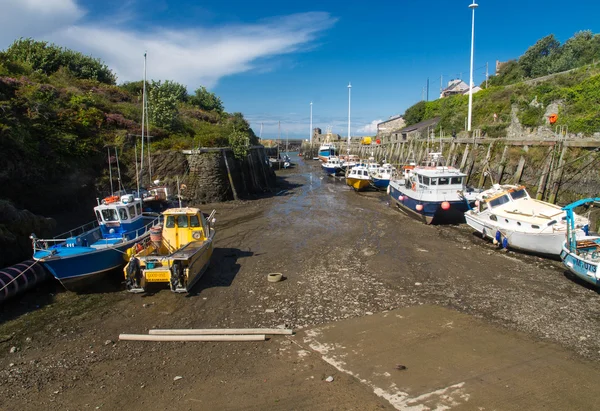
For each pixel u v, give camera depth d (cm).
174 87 5022
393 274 1362
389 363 812
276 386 740
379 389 725
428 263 1477
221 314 1061
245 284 1277
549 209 1627
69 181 2145
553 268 1405
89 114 2705
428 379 754
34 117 2209
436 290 1212
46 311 1085
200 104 5253
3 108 1919
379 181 3684
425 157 3591
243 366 811
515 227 1619
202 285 1270
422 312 1056
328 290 1223
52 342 921
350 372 782
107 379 772
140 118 3238
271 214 2502
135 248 1295
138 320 1030
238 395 714
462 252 1620
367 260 1525
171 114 3334
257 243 1788
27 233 1389
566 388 718
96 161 2467
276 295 1186
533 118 2911
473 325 977
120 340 925
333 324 994
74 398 715
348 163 5084
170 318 1040
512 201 1756
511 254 1584
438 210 2119
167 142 2977
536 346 871
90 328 989
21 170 1847
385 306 1100
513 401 684
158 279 1164
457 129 4116
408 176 2634
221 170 2986
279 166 6488
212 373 787
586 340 895
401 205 2584
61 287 1238
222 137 3466
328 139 10375
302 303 1127
